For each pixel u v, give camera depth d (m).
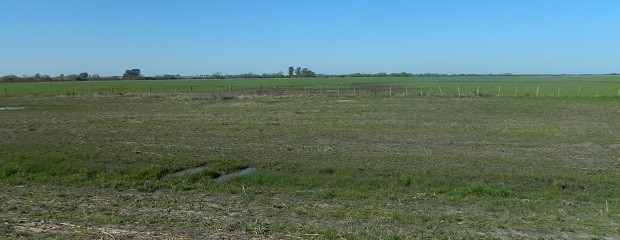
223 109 38.84
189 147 22.08
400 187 15.25
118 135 25.69
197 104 43.50
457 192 14.54
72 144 22.92
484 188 14.66
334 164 18.47
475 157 19.61
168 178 16.50
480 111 34.81
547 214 12.13
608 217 11.86
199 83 117.06
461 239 9.99
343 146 22.33
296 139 24.23
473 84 98.75
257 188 15.09
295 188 15.16
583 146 21.91
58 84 110.31
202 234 10.12
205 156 19.89
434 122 29.70
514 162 18.67
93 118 33.66
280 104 41.91
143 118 33.34
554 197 14.11
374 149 21.53
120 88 85.69
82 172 16.86
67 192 14.21
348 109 37.06
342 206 12.72
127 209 12.08
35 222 10.79
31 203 12.52
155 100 48.56
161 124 29.92
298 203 13.06
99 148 21.69
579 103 39.12
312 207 12.56
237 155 20.22
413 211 12.26
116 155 19.88
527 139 23.70
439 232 10.41
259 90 74.38
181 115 35.03
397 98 45.22
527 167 17.91
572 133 25.20
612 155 20.05
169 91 71.94
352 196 13.91
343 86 91.44
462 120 30.45
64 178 16.02
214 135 25.55
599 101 40.50
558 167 17.91
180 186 15.09
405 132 26.05
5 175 16.41
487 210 12.49
